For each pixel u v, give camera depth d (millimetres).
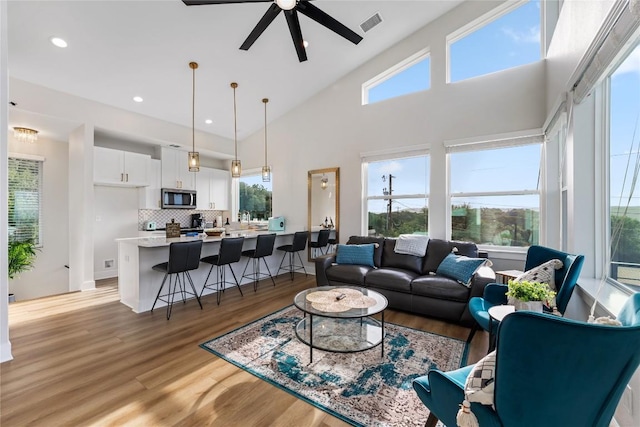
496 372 967
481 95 3730
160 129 5172
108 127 4461
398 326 2932
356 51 4301
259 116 5590
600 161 2102
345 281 3711
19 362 2195
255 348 2436
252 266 4809
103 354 2326
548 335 850
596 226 2117
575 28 2232
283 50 3857
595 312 1740
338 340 2338
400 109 4355
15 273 4465
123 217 5375
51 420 1597
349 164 4863
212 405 1732
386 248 4051
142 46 3328
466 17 3791
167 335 2691
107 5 2754
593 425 936
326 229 4980
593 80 1849
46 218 4895
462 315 2912
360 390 1878
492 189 3717
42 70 3463
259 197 6293
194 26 3186
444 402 1184
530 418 938
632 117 1714
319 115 5211
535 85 3391
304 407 1723
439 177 4020
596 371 863
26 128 4324
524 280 2049
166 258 3637
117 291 4195
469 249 3467
